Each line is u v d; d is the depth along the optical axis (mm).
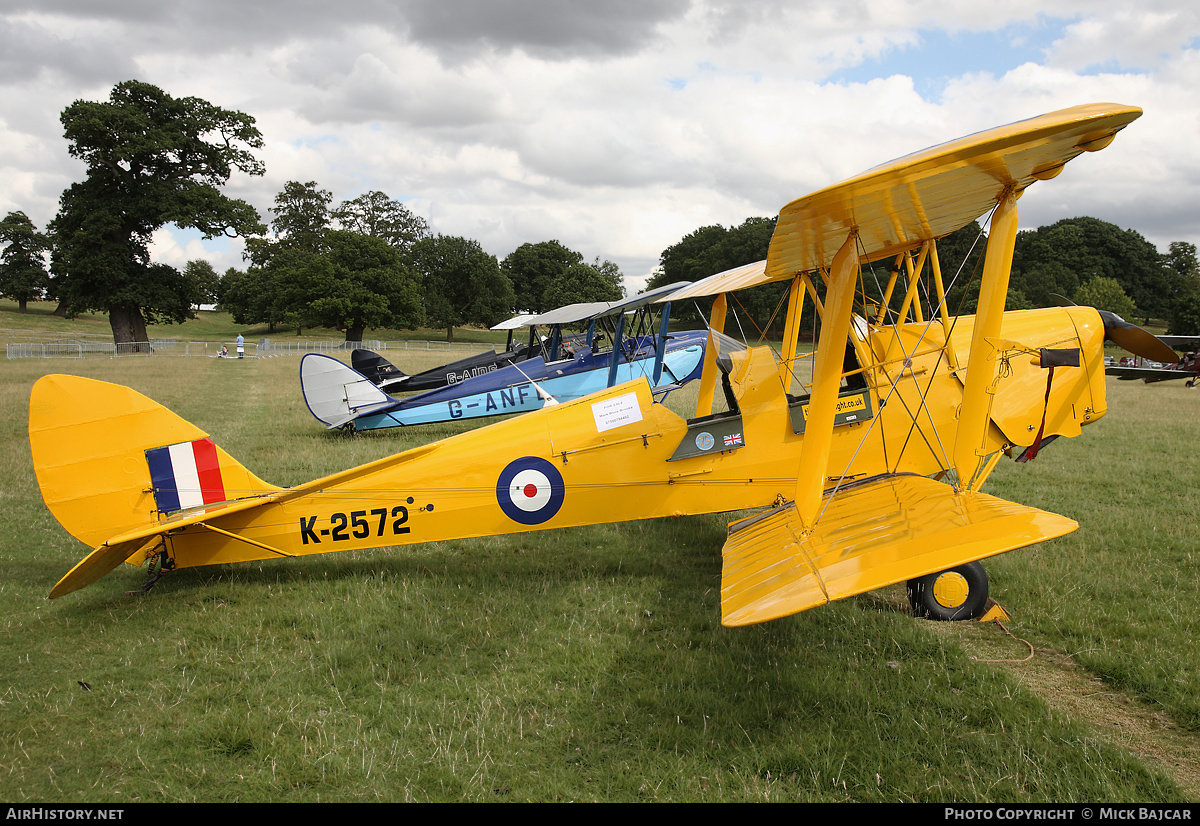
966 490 4785
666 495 5945
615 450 5895
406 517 5820
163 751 3471
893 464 5855
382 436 13109
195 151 49219
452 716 3717
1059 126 3361
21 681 4117
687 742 3463
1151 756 3316
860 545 3961
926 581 4891
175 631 4777
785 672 4062
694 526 7312
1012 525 3680
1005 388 5930
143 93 47688
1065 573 5523
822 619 4832
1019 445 5957
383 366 18406
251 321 90812
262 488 5738
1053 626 4656
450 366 16922
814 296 5871
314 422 14758
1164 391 21031
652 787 3131
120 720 3736
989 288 4602
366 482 5789
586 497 5914
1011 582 5398
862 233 4875
